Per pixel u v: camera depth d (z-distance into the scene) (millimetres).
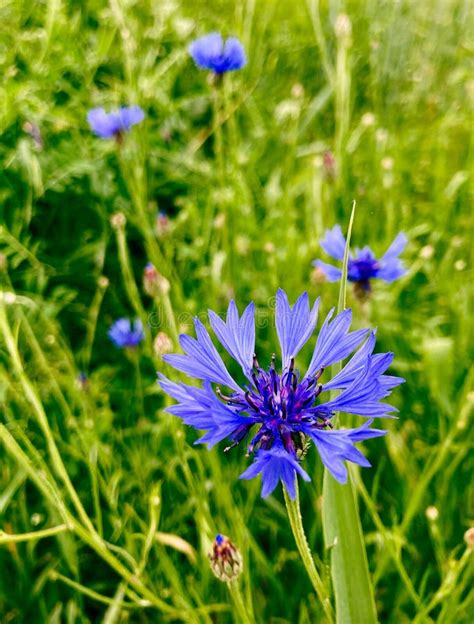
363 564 199
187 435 371
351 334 187
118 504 348
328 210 431
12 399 366
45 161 472
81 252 469
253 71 592
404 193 527
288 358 191
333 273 335
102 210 470
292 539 340
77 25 564
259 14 661
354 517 199
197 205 520
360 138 558
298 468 150
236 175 482
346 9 646
